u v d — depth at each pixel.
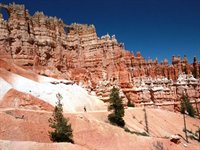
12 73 76.62
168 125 83.25
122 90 102.56
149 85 111.19
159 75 120.00
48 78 84.81
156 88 110.56
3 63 79.12
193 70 132.88
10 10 90.25
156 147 54.84
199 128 86.00
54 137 45.81
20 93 63.44
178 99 114.25
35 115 53.16
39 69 90.00
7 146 38.22
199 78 129.62
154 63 121.56
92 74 103.94
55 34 101.06
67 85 85.75
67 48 104.44
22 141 40.03
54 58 96.94
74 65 103.56
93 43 108.12
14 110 52.31
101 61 105.31
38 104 63.31
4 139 41.22
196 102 117.56
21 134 43.28
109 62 105.44
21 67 85.44
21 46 87.81
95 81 101.75
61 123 46.75
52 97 73.25
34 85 74.19
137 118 79.38
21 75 79.94
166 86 115.50
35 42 92.88
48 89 75.81
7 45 85.12
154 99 108.00
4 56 82.94
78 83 95.44
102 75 103.31
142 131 69.88
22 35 89.25
